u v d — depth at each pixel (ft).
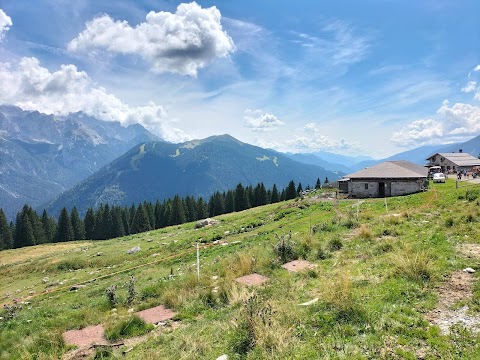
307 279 42.73
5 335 40.32
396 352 21.94
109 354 30.25
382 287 33.09
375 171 207.00
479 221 59.57
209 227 188.55
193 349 27.71
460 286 31.71
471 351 21.07
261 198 438.81
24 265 184.03
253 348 26.08
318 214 138.82
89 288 88.84
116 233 406.21
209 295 43.04
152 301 47.67
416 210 93.30
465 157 342.85
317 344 24.44
